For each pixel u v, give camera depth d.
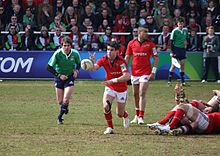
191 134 39.94
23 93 64.12
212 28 77.12
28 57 77.81
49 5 82.31
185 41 71.94
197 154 33.56
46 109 52.53
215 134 40.09
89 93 64.25
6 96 61.62
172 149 34.84
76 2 81.94
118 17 81.75
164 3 83.88
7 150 34.22
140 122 45.12
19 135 39.06
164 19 81.12
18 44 78.81
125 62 40.72
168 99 60.28
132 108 54.50
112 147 35.28
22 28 80.25
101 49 78.69
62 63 45.41
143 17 81.44
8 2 81.69
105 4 81.88
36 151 33.97
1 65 77.62
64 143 36.41
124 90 41.00
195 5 83.94
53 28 81.19
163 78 77.81
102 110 52.28
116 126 43.69
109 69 40.78
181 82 72.50
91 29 78.38
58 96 45.75
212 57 77.06
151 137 38.78
